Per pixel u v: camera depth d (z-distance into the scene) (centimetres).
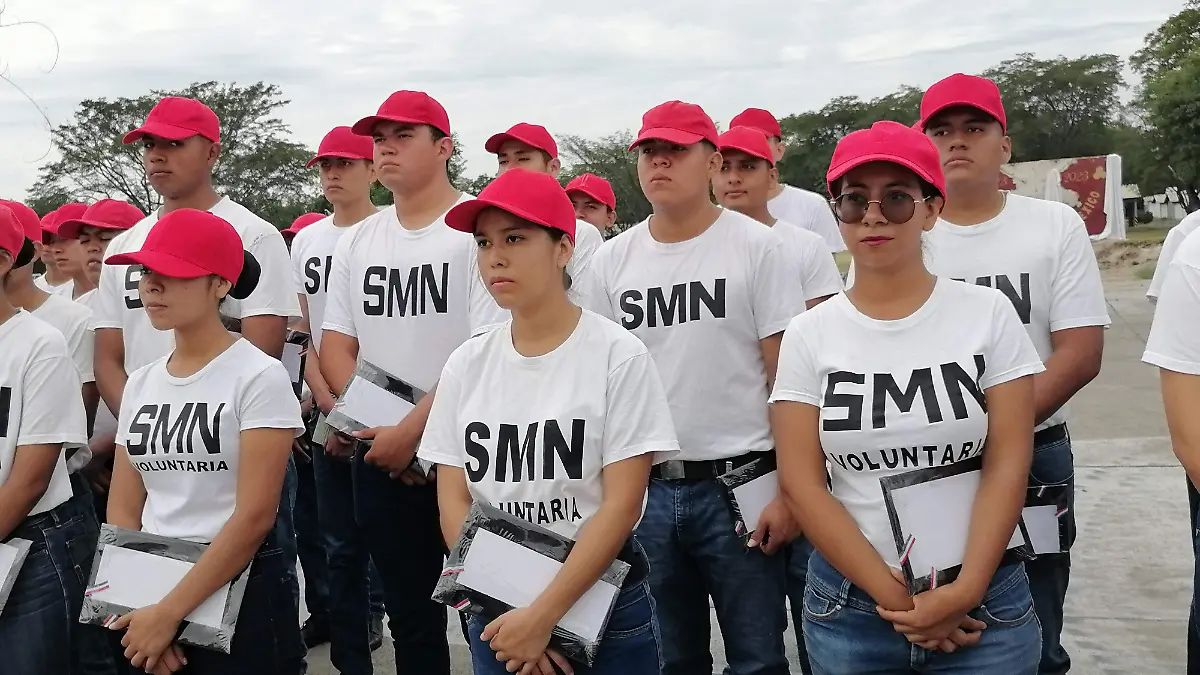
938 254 312
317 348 473
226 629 261
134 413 283
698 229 315
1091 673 372
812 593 240
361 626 402
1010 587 225
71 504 318
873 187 220
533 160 506
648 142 307
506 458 233
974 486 219
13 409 288
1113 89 5822
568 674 223
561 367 233
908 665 223
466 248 342
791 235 389
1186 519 536
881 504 222
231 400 271
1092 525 538
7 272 300
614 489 228
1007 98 5962
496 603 225
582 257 410
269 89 4050
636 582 239
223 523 272
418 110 345
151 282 272
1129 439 712
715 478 305
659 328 312
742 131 431
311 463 455
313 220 679
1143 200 4544
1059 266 301
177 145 362
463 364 247
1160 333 229
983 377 218
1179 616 419
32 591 298
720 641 437
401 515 344
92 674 355
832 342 228
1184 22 3650
